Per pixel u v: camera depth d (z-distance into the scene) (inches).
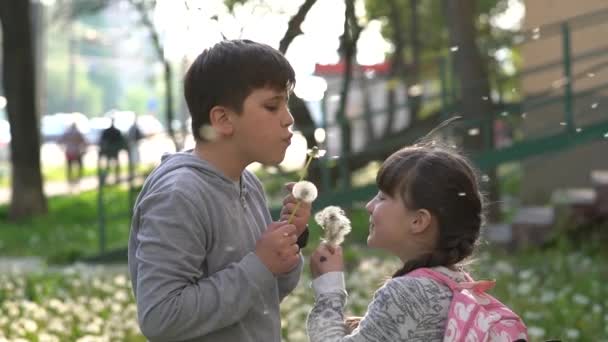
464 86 584.1
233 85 134.6
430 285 132.6
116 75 3444.9
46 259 616.7
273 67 135.3
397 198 138.1
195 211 131.2
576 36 653.3
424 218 136.3
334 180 700.7
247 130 135.3
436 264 136.0
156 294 128.0
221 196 135.5
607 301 402.3
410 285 132.5
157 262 129.0
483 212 145.6
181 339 130.0
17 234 778.2
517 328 132.6
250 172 149.3
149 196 132.4
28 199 902.4
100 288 429.4
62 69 3314.5
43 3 1365.7
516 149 524.7
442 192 135.6
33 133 907.4
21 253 671.8
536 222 585.3
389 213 138.6
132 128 833.5
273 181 762.8
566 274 475.8
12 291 431.8
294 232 133.6
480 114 628.7
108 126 1113.4
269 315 139.1
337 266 140.1
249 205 143.3
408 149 142.9
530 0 673.6
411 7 953.5
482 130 624.7
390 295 132.3
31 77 909.8
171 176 133.8
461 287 133.2
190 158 136.6
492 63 941.2
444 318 131.9
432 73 876.6
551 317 358.3
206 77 135.9
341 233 140.1
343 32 692.1
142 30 1143.6
